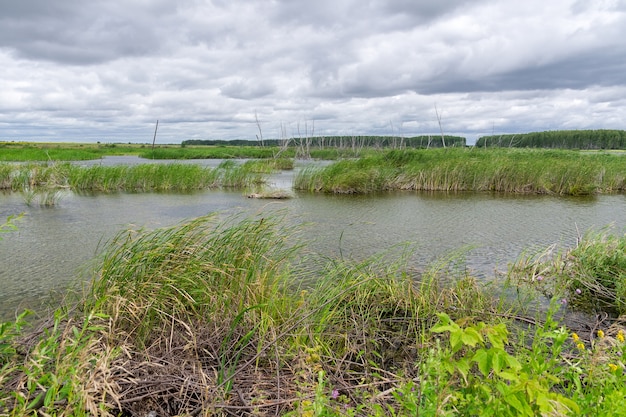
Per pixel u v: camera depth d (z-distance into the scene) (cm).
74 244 794
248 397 280
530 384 171
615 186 1783
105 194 1606
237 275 432
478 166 1791
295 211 1205
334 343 387
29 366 243
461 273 582
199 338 354
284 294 420
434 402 192
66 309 406
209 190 1773
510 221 1068
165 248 427
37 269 633
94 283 409
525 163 1770
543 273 590
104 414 225
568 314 484
